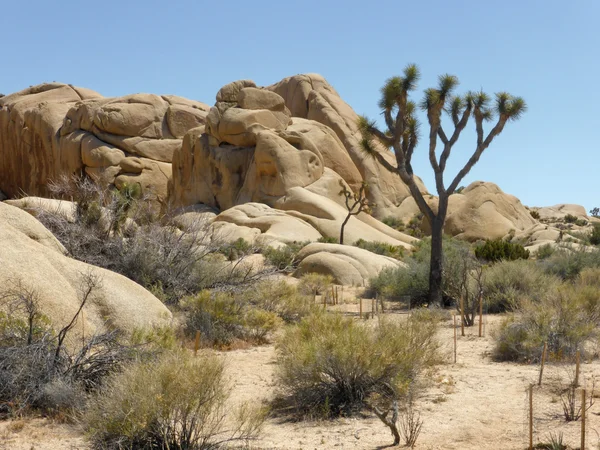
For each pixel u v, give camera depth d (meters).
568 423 5.96
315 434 5.87
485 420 6.17
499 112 16.45
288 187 47.38
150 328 8.76
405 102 16.55
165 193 60.03
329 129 59.19
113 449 5.09
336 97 69.62
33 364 6.61
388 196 60.53
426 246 27.25
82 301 8.16
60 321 7.55
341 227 39.72
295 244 36.03
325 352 6.85
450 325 12.84
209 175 53.31
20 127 74.06
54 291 7.79
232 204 50.78
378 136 17.03
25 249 8.16
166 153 62.94
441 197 16.47
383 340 7.16
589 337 9.70
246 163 51.19
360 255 23.97
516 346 9.25
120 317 8.70
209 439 5.44
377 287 19.58
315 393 6.82
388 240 42.81
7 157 77.19
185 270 14.38
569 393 6.74
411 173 17.22
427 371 8.16
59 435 5.71
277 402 6.95
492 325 11.98
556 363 8.76
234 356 9.63
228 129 52.34
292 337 8.24
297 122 57.75
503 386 7.56
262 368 8.70
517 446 5.39
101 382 6.65
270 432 5.94
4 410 6.38
